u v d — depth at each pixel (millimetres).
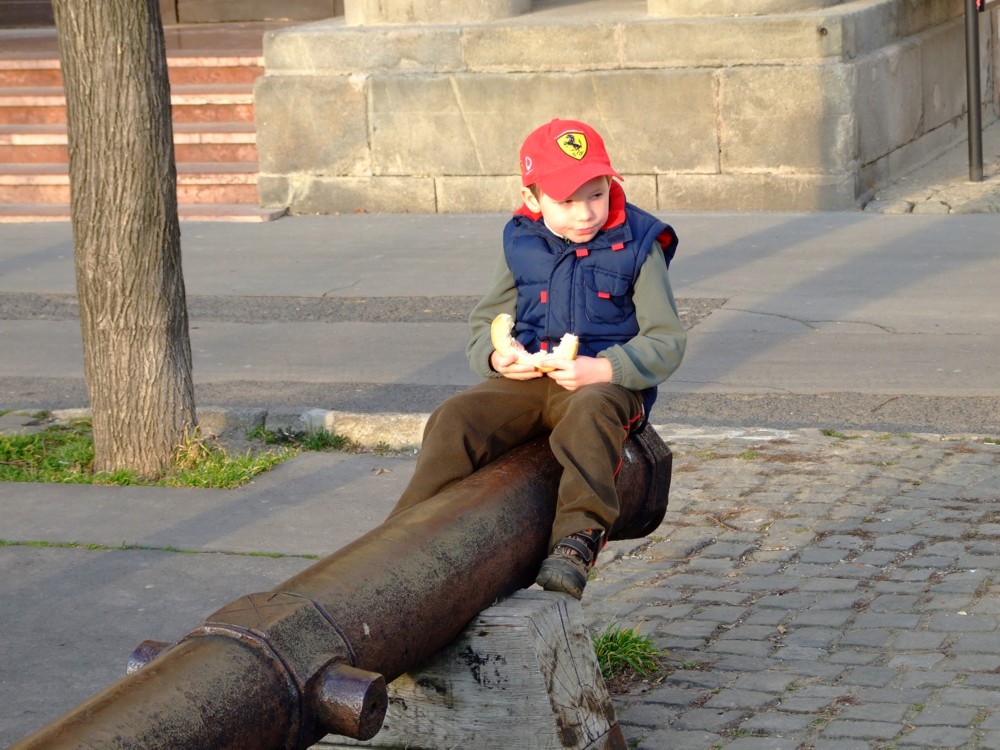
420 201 12906
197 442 6469
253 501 5957
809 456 6094
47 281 10992
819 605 4566
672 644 4344
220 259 11453
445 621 3279
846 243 10688
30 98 14938
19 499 6082
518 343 3715
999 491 5539
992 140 14281
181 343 6453
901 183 12547
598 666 3582
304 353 8648
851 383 7422
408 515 3416
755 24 11703
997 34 15672
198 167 13781
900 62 12602
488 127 12539
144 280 6285
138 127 6164
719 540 5199
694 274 10031
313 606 2994
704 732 3793
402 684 3510
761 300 9242
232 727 2719
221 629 2891
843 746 3654
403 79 12633
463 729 3479
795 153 11797
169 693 2684
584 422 3516
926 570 4793
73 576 5156
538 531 3574
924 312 8742
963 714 3766
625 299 3736
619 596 4742
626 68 12117
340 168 13047
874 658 4152
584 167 3561
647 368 3582
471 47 12469
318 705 2879
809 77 11594
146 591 4996
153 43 6098
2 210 13633
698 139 12023
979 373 7465
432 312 9469
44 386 8250
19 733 3980
